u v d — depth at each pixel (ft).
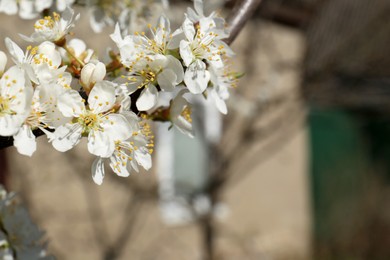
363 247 36.11
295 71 27.48
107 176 21.34
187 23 5.43
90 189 21.03
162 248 23.63
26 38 5.82
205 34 5.57
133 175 22.08
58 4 7.20
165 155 23.70
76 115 4.97
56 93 4.86
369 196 38.88
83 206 20.86
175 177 24.04
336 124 40.06
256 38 26.84
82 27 19.99
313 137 38.91
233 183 27.14
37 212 19.57
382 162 42.11
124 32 8.04
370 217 37.76
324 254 33.83
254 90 26.53
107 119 5.11
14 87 4.56
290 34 29.43
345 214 37.50
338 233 36.76
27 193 19.29
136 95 5.44
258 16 26.37
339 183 38.55
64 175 20.30
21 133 4.75
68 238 20.51
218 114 24.82
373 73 37.27
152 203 23.13
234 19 6.98
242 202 27.68
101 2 8.07
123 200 21.99
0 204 6.59
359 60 34.81
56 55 5.12
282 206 29.84
